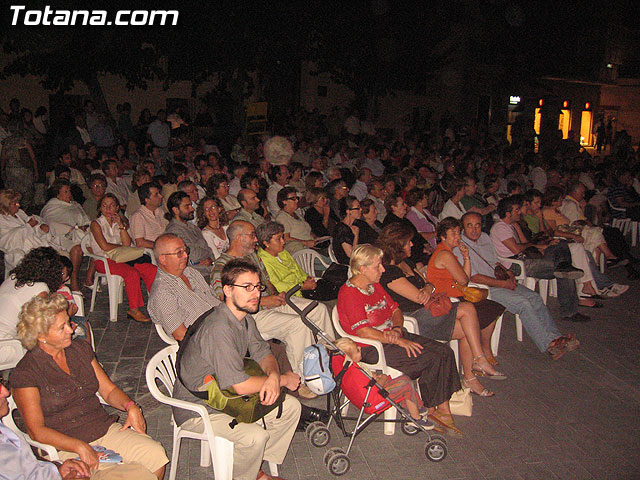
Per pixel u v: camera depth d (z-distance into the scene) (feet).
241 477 12.67
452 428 15.98
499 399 18.15
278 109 69.46
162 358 13.38
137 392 17.63
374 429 16.26
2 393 11.10
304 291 19.80
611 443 15.84
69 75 52.54
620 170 40.34
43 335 11.03
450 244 20.03
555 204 30.17
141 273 23.40
